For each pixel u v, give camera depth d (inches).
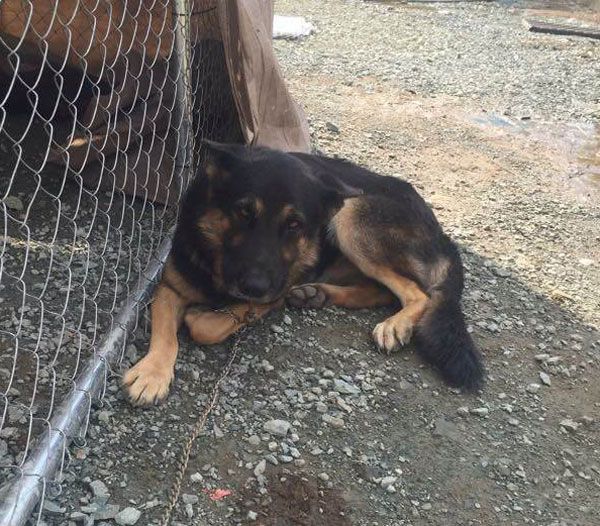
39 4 35.8
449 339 35.0
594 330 41.1
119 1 37.7
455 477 28.9
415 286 38.5
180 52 39.3
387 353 35.4
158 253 37.8
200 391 30.8
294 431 29.5
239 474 27.0
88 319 33.0
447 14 135.9
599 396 35.6
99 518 23.8
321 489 27.1
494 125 75.7
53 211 40.9
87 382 27.5
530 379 35.9
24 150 45.0
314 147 61.2
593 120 80.9
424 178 59.6
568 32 125.0
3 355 29.7
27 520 23.1
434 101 80.7
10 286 34.1
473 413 32.6
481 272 45.6
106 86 45.7
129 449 27.0
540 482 29.5
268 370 32.7
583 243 52.4
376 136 66.9
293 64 88.0
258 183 32.9
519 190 60.3
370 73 88.5
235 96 44.9
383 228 38.8
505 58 105.8
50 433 24.7
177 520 24.7
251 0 43.9
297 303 37.7
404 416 31.7
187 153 42.9
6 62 41.6
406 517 26.6
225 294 34.8
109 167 42.7
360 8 132.4
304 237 35.4
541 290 44.7
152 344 31.0
